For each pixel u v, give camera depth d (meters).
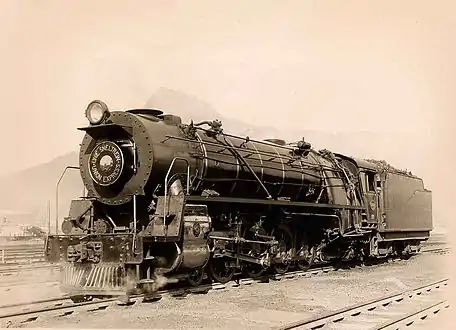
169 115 11.07
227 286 11.62
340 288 11.67
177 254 9.72
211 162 11.33
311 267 16.44
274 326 7.55
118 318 7.99
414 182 20.97
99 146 10.13
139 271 9.49
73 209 10.53
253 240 12.73
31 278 13.07
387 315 8.71
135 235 9.18
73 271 9.66
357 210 16.72
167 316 8.18
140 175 9.90
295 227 14.77
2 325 7.46
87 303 9.12
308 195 14.92
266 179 13.05
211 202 11.22
